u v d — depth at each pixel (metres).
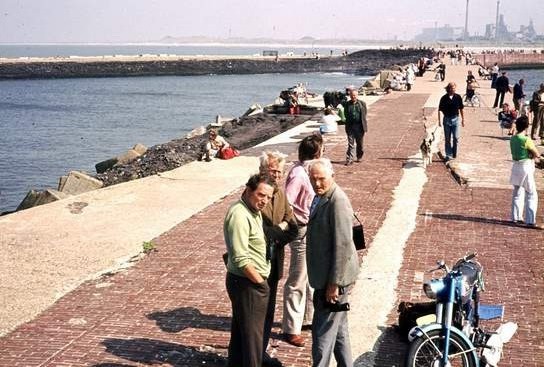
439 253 10.37
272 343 7.25
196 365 6.77
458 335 5.95
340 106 26.33
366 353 7.03
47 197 17.86
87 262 10.25
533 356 6.88
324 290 5.92
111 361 6.86
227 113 57.75
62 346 7.26
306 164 7.20
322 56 137.62
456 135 18.39
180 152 28.38
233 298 6.20
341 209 5.78
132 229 12.12
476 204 13.59
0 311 8.30
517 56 113.75
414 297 8.55
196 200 14.42
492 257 10.17
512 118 22.97
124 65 111.62
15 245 11.16
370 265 9.80
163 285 9.14
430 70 70.12
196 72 118.44
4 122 51.03
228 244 6.07
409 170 17.30
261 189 6.01
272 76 114.75
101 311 8.25
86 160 35.16
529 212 11.89
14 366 6.80
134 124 50.31
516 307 8.17
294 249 7.12
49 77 104.56
